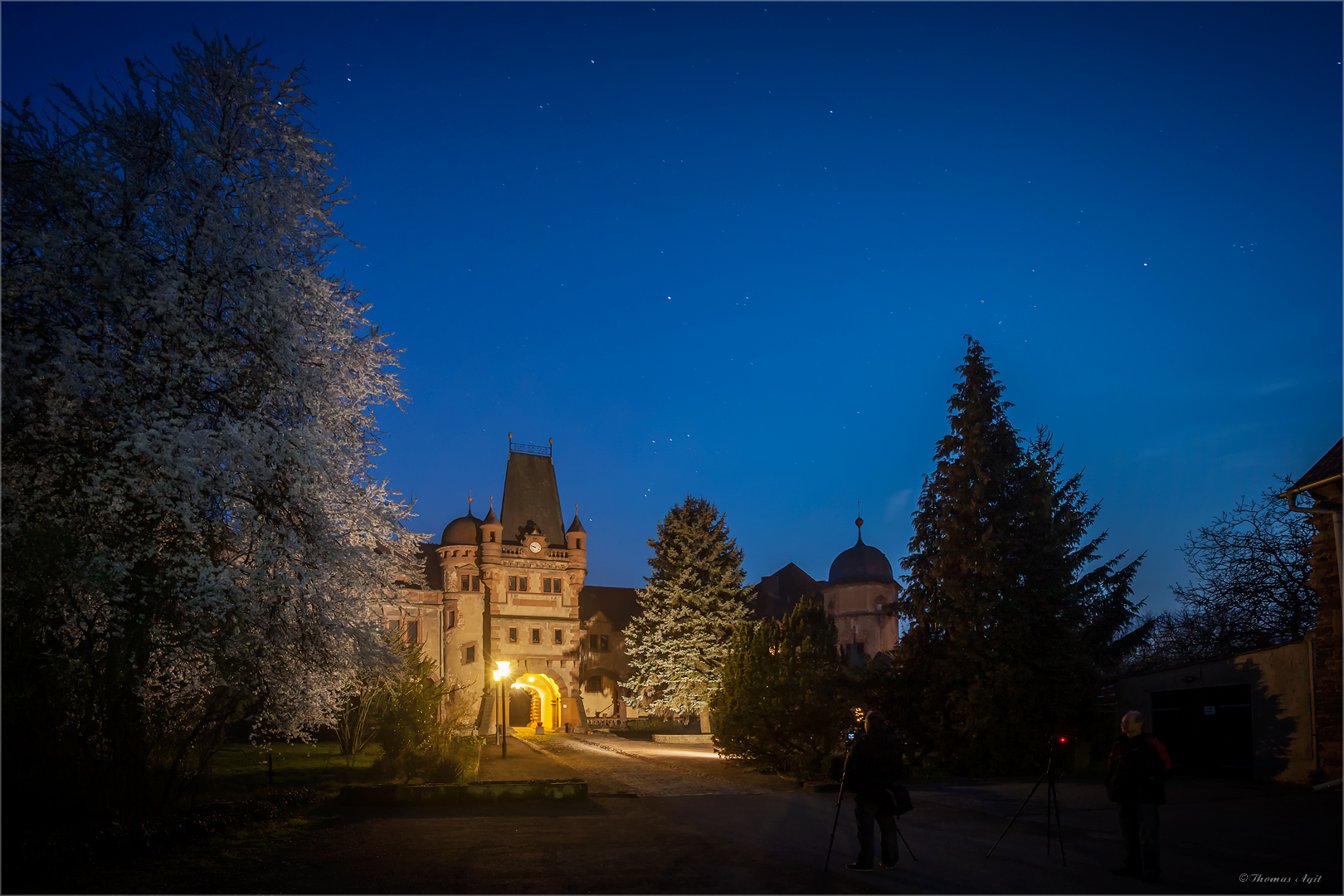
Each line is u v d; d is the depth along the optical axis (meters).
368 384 19.09
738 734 24.67
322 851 11.53
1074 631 24.72
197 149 17.06
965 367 26.92
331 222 19.03
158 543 15.21
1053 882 9.51
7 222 15.88
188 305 15.93
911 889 9.24
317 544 16.86
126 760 12.80
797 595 84.88
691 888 9.39
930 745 25.50
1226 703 19.59
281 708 17.77
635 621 55.31
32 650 12.54
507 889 9.33
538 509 74.38
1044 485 25.64
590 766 26.95
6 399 14.48
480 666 67.06
